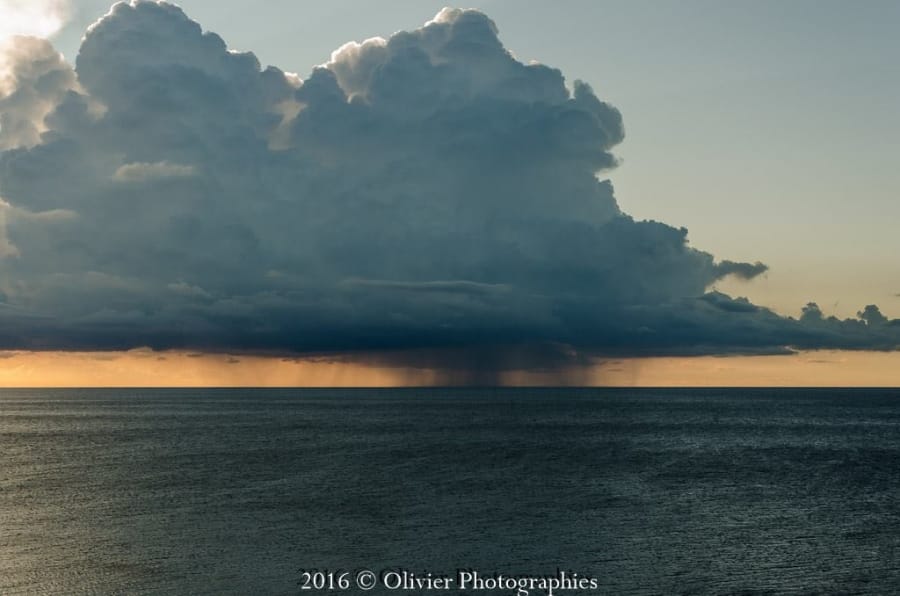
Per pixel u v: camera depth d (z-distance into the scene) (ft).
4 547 166.30
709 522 195.72
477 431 485.97
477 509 208.23
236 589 140.46
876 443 422.41
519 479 263.70
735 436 460.55
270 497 224.33
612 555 164.35
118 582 143.33
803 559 163.12
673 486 253.03
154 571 149.79
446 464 303.68
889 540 178.81
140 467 293.43
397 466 296.10
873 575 152.76
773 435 473.26
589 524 191.52
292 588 141.69
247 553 162.30
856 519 201.46
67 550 163.94
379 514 200.13
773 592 143.13
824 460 335.67
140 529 182.50
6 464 304.71
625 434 467.11
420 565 155.74
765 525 193.26
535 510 207.72
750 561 161.07
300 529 183.01
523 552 165.68
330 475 270.26
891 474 290.35
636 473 283.79
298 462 309.01
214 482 253.24
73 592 138.00
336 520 192.44
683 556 164.25
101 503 215.10
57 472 279.49
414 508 208.44
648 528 188.34
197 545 168.04
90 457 329.52
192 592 138.41
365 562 156.97
